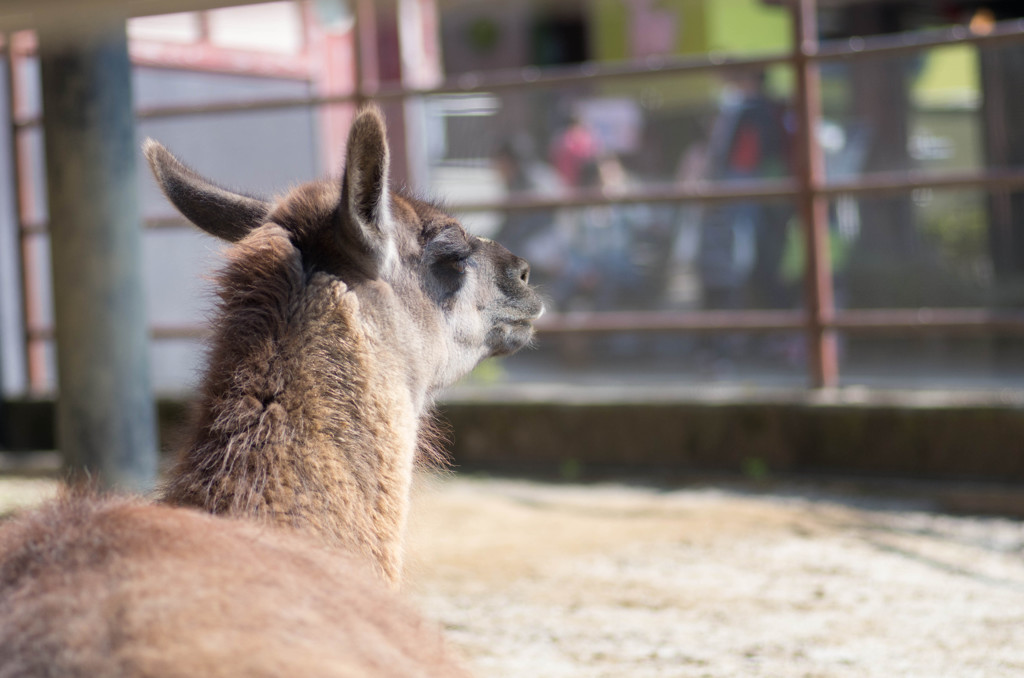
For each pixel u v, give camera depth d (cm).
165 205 1114
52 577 234
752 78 1404
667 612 591
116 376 730
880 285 1255
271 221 363
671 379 1298
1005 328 859
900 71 1304
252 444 314
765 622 573
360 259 346
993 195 1158
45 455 1081
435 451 431
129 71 734
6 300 1130
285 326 332
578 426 977
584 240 1432
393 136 1075
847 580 645
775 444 920
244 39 1183
